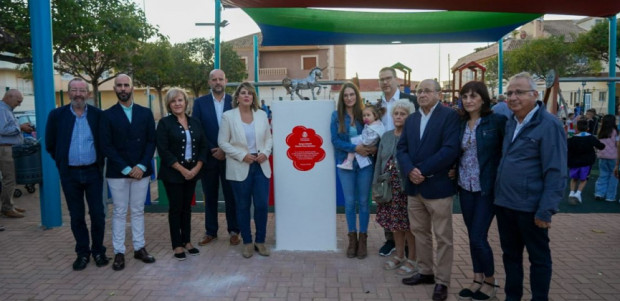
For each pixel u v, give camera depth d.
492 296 3.51
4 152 6.25
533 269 3.14
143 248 4.56
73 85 4.17
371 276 4.07
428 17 8.79
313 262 4.44
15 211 6.45
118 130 4.22
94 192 4.37
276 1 6.17
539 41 26.86
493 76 31.94
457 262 4.43
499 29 9.41
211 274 4.17
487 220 3.38
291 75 41.53
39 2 5.50
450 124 3.42
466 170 3.41
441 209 3.48
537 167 3.01
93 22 10.49
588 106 29.08
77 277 4.12
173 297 3.68
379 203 4.23
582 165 6.78
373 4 6.25
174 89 4.48
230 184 4.59
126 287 3.89
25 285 3.94
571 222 5.81
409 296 3.64
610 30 8.86
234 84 6.07
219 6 6.57
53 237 5.42
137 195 4.44
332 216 4.73
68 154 4.22
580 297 3.57
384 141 4.12
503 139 3.24
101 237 4.46
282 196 4.72
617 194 7.66
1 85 26.89
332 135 4.45
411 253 4.13
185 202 4.67
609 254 4.56
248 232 4.61
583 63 27.02
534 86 3.00
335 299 3.60
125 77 4.21
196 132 4.55
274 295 3.69
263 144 4.65
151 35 12.90
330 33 9.64
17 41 9.59
